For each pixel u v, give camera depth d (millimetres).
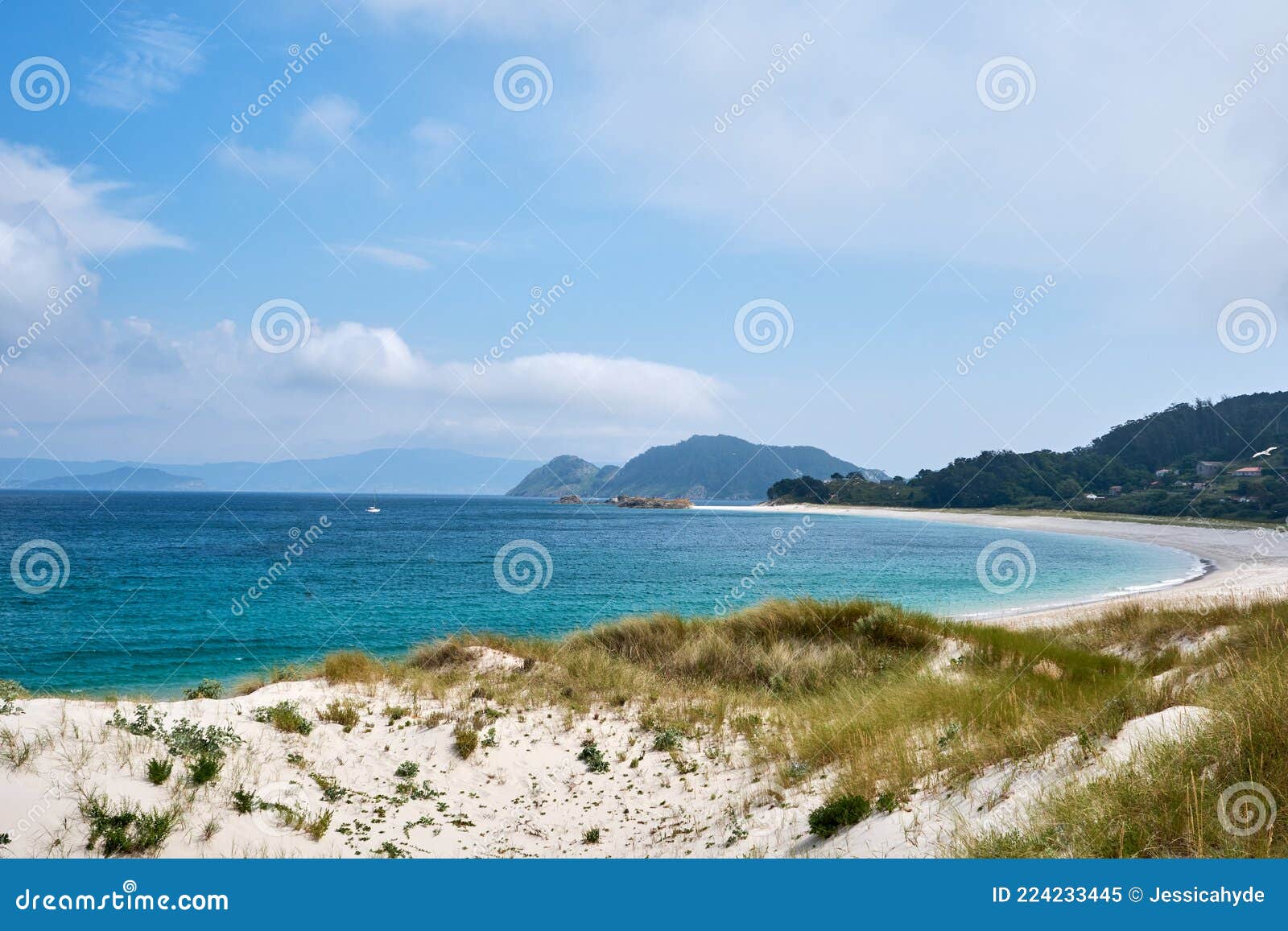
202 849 6387
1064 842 5789
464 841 7934
